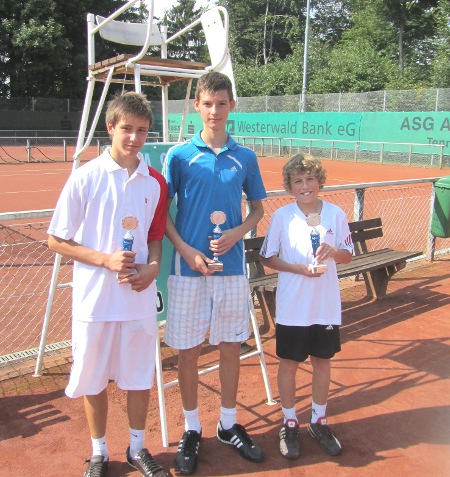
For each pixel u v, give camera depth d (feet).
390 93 70.33
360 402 11.05
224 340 9.18
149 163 10.09
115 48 115.55
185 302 8.86
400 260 16.61
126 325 8.13
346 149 73.87
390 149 68.64
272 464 9.00
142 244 8.21
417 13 111.45
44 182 47.62
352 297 17.66
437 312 16.22
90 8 110.11
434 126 64.08
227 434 9.45
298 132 80.28
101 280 7.91
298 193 9.41
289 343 9.35
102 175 7.88
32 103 104.22
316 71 104.88
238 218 9.10
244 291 9.16
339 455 9.21
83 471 8.71
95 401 8.34
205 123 8.75
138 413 8.57
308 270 8.98
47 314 11.60
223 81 8.57
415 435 9.84
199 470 8.82
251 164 9.25
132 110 7.67
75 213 7.91
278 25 156.25
